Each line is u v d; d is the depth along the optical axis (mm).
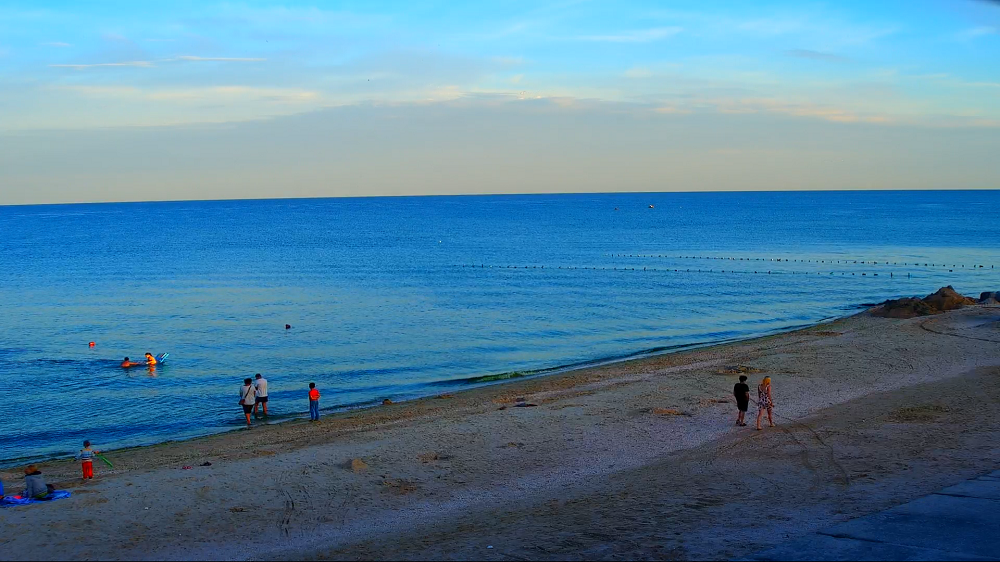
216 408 28891
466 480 17453
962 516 13453
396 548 13336
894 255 95312
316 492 16578
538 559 12492
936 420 21500
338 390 31766
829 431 20750
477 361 37656
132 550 13422
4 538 13859
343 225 185625
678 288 67062
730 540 12938
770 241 121562
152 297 63719
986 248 103188
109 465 19344
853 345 36031
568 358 38125
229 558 13086
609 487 16703
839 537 12719
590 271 81688
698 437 20781
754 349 36781
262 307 57375
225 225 192375
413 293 64750
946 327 40125
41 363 37594
